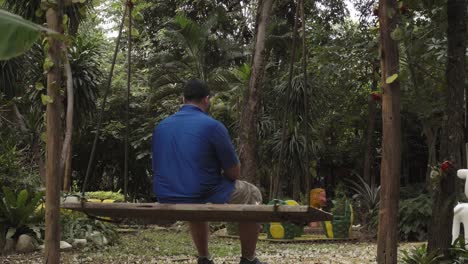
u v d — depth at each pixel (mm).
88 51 12102
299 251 9148
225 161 4367
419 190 14867
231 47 15578
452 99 5438
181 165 4328
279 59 15453
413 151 19188
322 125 15859
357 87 15289
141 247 9727
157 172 4453
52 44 3467
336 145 19500
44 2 3492
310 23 14570
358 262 7484
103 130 17266
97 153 18562
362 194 14430
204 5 17938
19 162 10484
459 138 5430
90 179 19062
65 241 9227
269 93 14312
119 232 11773
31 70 11430
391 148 3805
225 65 15586
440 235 5516
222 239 11305
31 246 8828
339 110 16375
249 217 3857
